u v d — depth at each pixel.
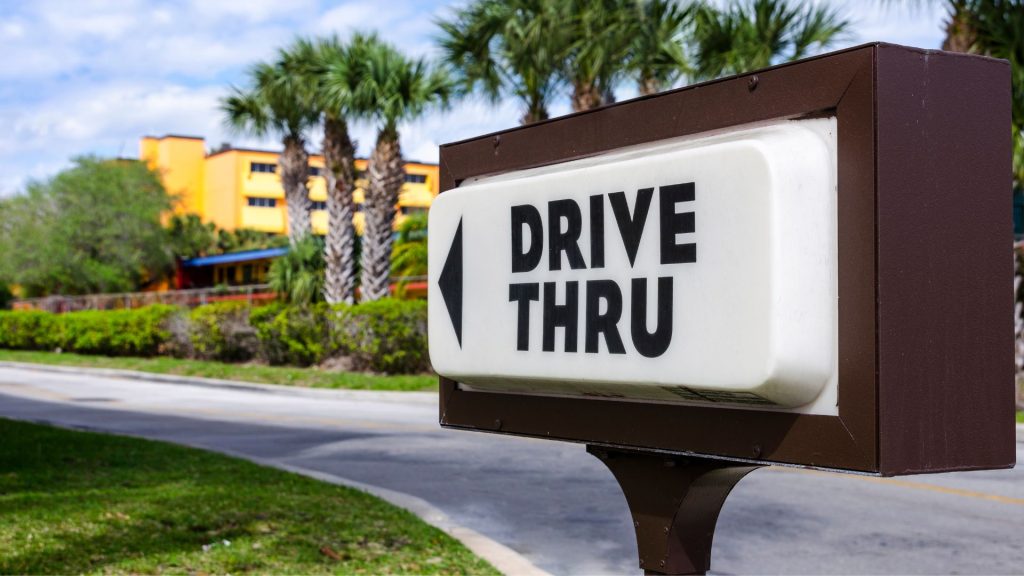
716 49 16.03
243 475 7.37
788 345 1.26
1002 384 1.28
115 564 4.65
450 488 7.75
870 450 1.21
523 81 16.70
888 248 1.21
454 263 1.76
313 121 24.48
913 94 1.25
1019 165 11.90
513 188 1.64
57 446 8.68
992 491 7.43
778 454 1.33
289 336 21.72
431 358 1.80
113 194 45.28
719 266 1.33
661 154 1.44
